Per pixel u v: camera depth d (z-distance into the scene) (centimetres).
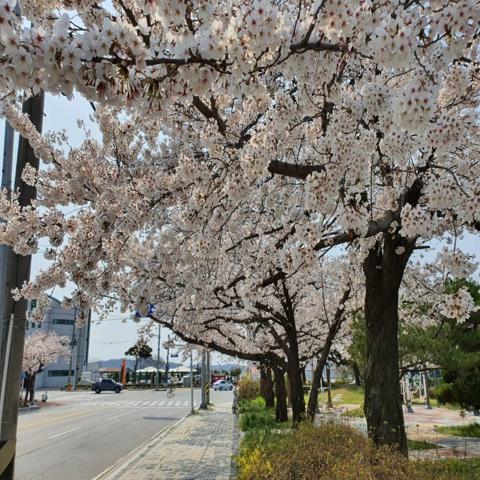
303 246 482
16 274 557
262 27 255
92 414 2356
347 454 472
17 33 204
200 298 833
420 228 429
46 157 597
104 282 554
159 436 1470
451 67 429
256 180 513
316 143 491
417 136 405
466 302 480
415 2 306
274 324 1444
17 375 546
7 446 527
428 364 1443
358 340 1258
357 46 299
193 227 539
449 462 751
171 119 614
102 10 309
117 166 626
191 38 245
